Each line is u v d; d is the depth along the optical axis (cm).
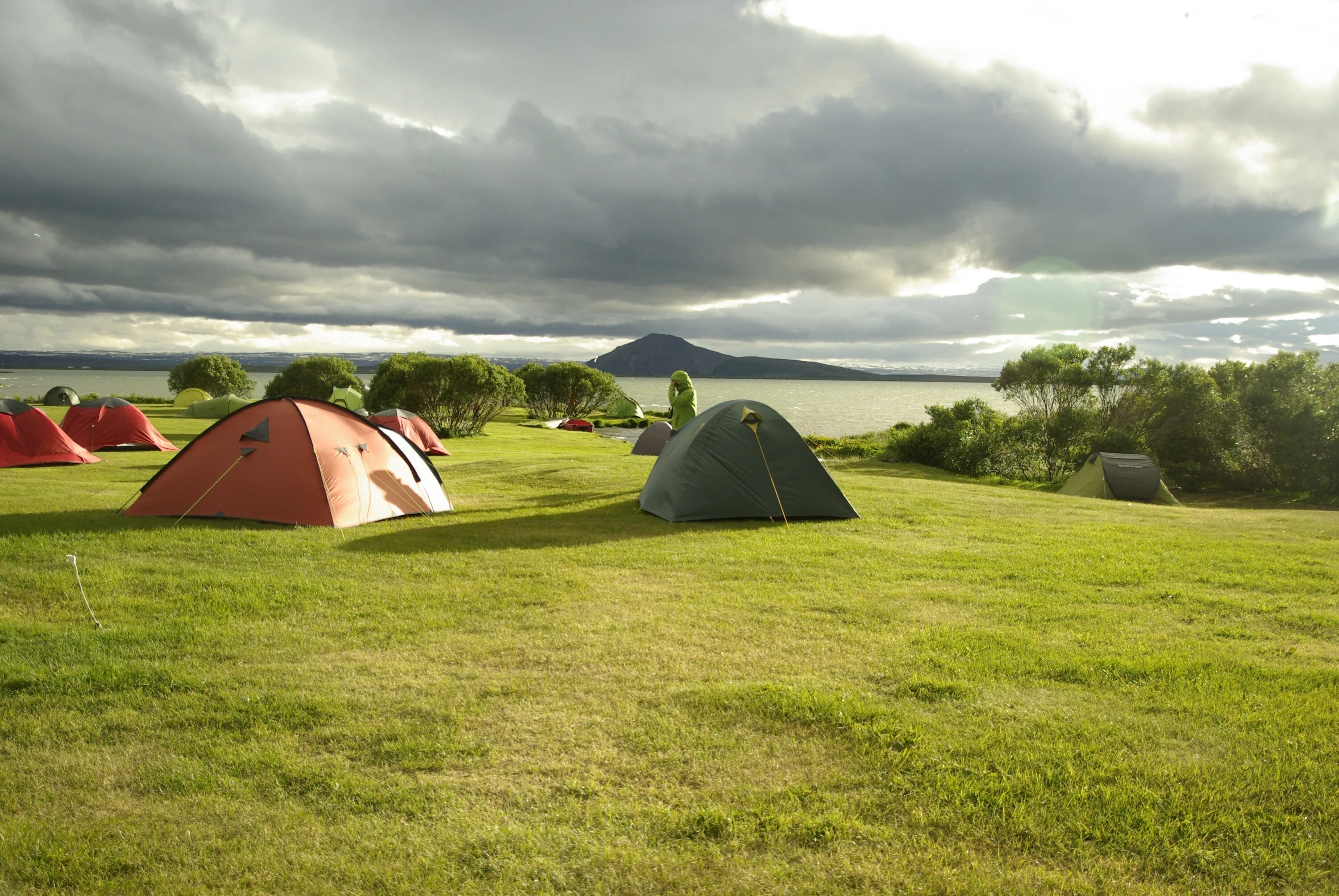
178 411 5875
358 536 1100
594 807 391
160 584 812
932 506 1539
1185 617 756
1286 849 359
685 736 471
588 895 327
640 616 732
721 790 410
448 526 1225
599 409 7819
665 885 333
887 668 593
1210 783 415
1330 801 397
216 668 582
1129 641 670
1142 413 3791
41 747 455
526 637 664
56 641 629
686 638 665
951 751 450
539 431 5162
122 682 548
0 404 2064
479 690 542
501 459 2577
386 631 678
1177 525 1430
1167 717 504
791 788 411
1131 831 371
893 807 393
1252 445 3303
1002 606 784
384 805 393
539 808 392
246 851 356
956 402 3981
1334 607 809
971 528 1282
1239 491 3394
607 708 512
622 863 346
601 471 2108
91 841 362
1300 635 702
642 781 420
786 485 1341
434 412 4619
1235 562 1031
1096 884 335
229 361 7656
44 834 368
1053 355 4050
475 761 440
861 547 1089
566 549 1047
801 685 552
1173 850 356
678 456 1391
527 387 6912
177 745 458
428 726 484
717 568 945
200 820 381
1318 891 332
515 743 462
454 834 367
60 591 775
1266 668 596
